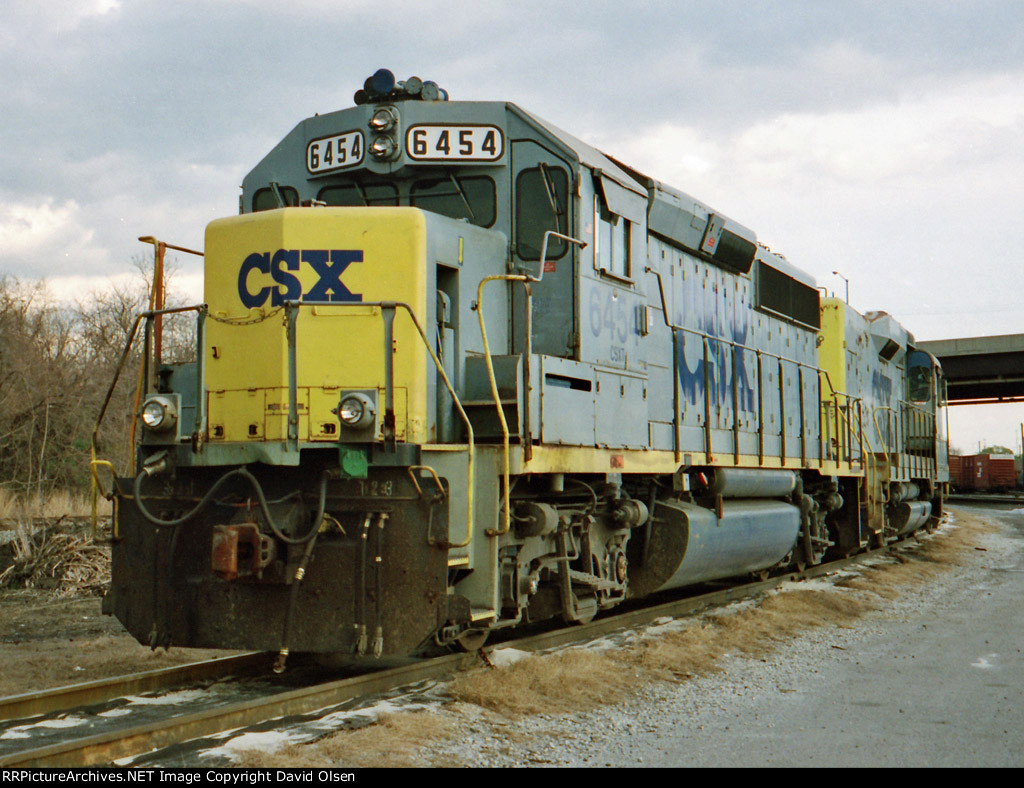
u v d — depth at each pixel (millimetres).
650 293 9438
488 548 6500
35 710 5711
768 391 12680
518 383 6801
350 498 6270
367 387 6570
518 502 7223
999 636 9078
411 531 6141
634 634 8500
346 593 6168
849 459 15469
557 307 7715
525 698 6105
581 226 7738
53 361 30234
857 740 5523
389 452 6094
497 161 7754
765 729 5754
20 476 27547
